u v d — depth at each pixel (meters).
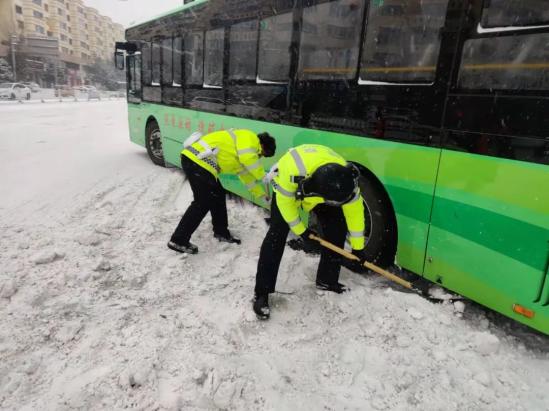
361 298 3.46
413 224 3.38
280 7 4.46
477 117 2.85
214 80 5.87
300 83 4.29
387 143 3.48
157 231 4.78
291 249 4.41
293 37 4.31
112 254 4.16
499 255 2.84
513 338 3.09
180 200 6.13
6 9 60.44
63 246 4.27
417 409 2.45
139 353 2.73
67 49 79.25
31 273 3.67
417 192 3.30
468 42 2.85
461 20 2.88
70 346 2.80
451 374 2.73
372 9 3.47
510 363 2.84
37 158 9.24
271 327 3.13
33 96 39.53
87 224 4.93
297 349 2.90
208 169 4.08
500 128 2.73
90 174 7.77
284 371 2.69
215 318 3.18
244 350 2.87
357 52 3.64
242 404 2.41
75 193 6.36
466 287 3.09
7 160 8.91
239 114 5.36
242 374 2.62
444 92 3.03
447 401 2.51
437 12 3.02
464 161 2.95
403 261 3.53
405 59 3.26
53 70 61.59
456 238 3.08
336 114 3.92
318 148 2.99
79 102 37.31
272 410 2.38
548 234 2.58
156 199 6.11
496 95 2.73
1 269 3.71
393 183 3.48
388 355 2.87
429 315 3.24
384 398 2.52
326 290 3.56
